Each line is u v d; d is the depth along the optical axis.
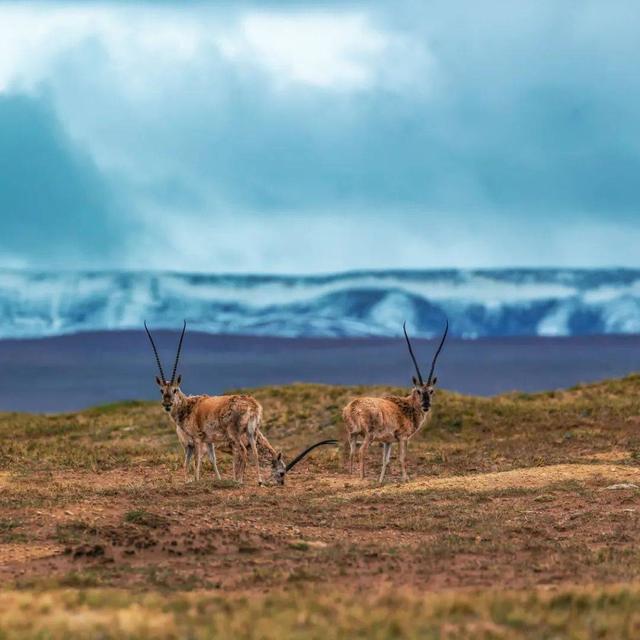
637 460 95.25
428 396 86.62
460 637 37.12
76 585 47.94
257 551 56.72
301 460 103.12
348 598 42.97
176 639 36.78
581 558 54.72
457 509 71.12
